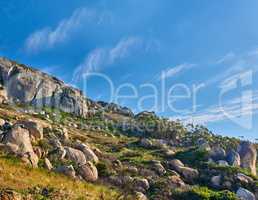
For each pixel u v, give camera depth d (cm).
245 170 7788
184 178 6731
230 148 9912
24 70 14712
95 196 3425
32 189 2716
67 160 5619
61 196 2783
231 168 7319
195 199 5494
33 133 6128
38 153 5362
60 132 7169
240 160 9225
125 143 9656
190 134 13638
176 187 5869
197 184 6562
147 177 6056
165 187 5744
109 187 5156
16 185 2819
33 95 14388
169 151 8694
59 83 16300
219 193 5794
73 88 17312
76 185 3844
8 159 4262
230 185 6581
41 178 3550
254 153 9512
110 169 6019
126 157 7462
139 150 8800
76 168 5256
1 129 5984
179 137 12900
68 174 4719
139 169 6425
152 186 5750
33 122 6262
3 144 4847
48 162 4919
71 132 9888
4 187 2600
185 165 7581
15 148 4862
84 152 6303
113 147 8631
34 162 4625
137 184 5572
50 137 6669
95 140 9525
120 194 3997
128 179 5597
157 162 6975
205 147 8900
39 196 2602
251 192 6444
